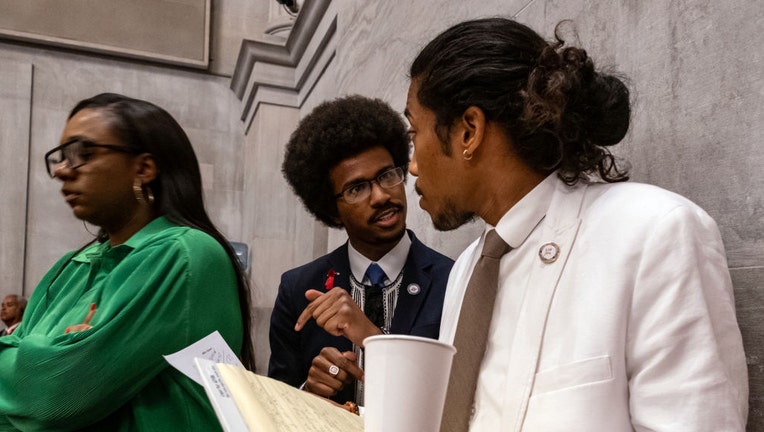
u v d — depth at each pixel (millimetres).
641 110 1559
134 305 1331
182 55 6664
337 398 1851
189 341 1373
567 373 915
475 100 1075
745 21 1269
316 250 5273
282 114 6094
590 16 1807
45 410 1270
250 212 6230
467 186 1136
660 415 849
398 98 3217
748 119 1247
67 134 1544
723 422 824
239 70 6383
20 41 6230
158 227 1550
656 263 902
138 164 1572
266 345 5652
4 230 5871
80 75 6379
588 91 1085
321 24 5145
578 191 1079
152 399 1382
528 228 1095
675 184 1435
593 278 952
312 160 2055
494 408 1014
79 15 6375
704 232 927
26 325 1627
